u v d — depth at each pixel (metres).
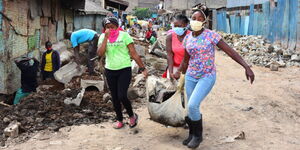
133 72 9.07
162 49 12.75
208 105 6.59
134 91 6.83
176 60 5.03
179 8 43.66
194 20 4.10
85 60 10.68
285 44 14.09
